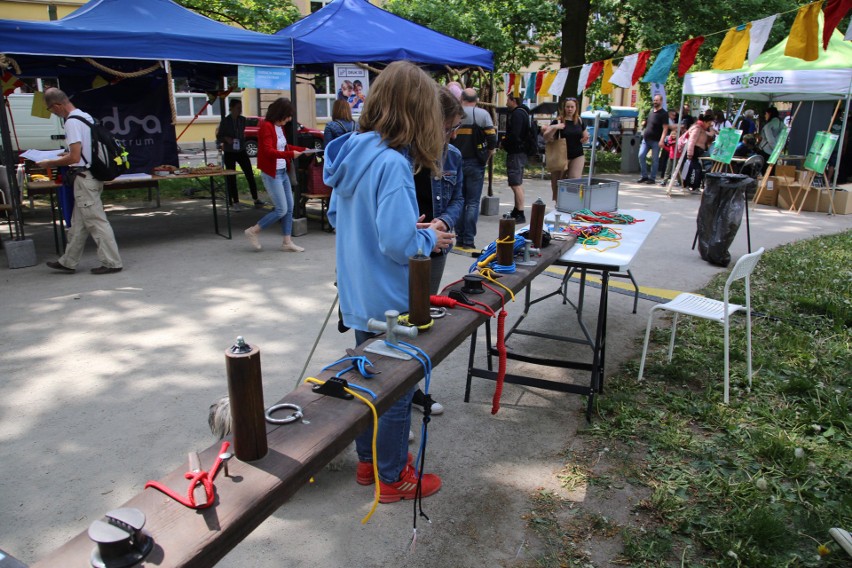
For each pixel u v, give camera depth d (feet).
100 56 19.51
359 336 7.68
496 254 8.71
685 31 45.01
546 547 7.81
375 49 25.02
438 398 11.71
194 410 10.90
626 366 13.00
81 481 8.87
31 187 20.34
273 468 4.12
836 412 10.85
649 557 7.59
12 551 7.49
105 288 17.81
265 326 15.01
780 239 25.71
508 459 9.72
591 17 51.80
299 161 25.72
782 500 8.69
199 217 29.40
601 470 9.44
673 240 25.20
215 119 65.87
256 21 41.86
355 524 8.16
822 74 31.32
